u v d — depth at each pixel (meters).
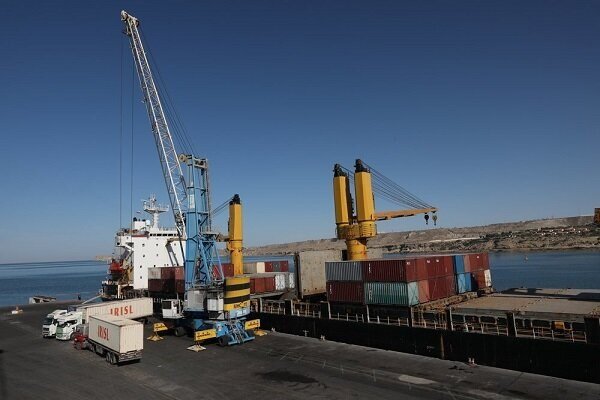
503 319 28.47
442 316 30.83
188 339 39.16
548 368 24.89
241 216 53.75
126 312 42.50
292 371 27.28
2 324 54.59
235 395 22.97
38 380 27.20
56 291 154.38
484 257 42.44
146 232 61.09
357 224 42.59
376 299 34.59
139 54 49.59
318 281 45.78
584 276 112.62
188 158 41.62
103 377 27.27
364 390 23.02
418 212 45.19
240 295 37.09
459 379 24.52
